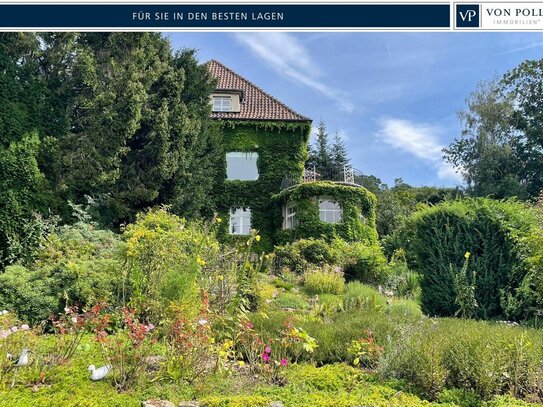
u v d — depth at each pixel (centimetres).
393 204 3061
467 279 909
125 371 424
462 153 3634
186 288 582
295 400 391
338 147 4178
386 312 816
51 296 646
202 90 1745
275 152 2219
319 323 640
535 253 841
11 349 444
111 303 645
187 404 376
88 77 1207
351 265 1592
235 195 2167
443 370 426
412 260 1678
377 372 465
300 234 1922
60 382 412
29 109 1195
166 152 1388
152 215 1037
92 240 943
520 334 483
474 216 941
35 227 1035
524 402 391
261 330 561
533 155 3341
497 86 3494
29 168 1115
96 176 1202
